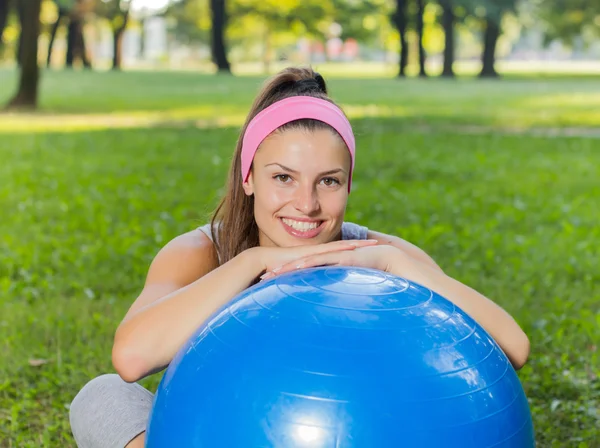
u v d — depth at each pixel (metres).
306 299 1.95
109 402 2.41
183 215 7.80
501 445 1.88
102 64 81.00
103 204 8.36
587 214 8.27
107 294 5.51
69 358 4.34
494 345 2.04
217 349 1.92
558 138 15.09
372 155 12.38
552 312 5.14
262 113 2.42
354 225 2.89
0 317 5.00
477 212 8.33
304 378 1.79
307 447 1.75
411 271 2.45
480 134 15.76
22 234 7.06
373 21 66.44
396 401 1.78
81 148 12.88
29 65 20.42
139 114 19.53
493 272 6.16
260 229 2.53
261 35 77.56
